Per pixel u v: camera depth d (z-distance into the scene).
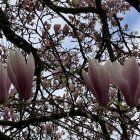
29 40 5.02
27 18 7.80
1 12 5.69
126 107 1.80
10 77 1.62
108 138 1.94
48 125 6.12
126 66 1.63
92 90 1.62
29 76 1.62
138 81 1.62
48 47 3.68
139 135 2.12
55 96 3.42
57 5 6.64
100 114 2.46
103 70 1.61
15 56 1.61
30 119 4.48
